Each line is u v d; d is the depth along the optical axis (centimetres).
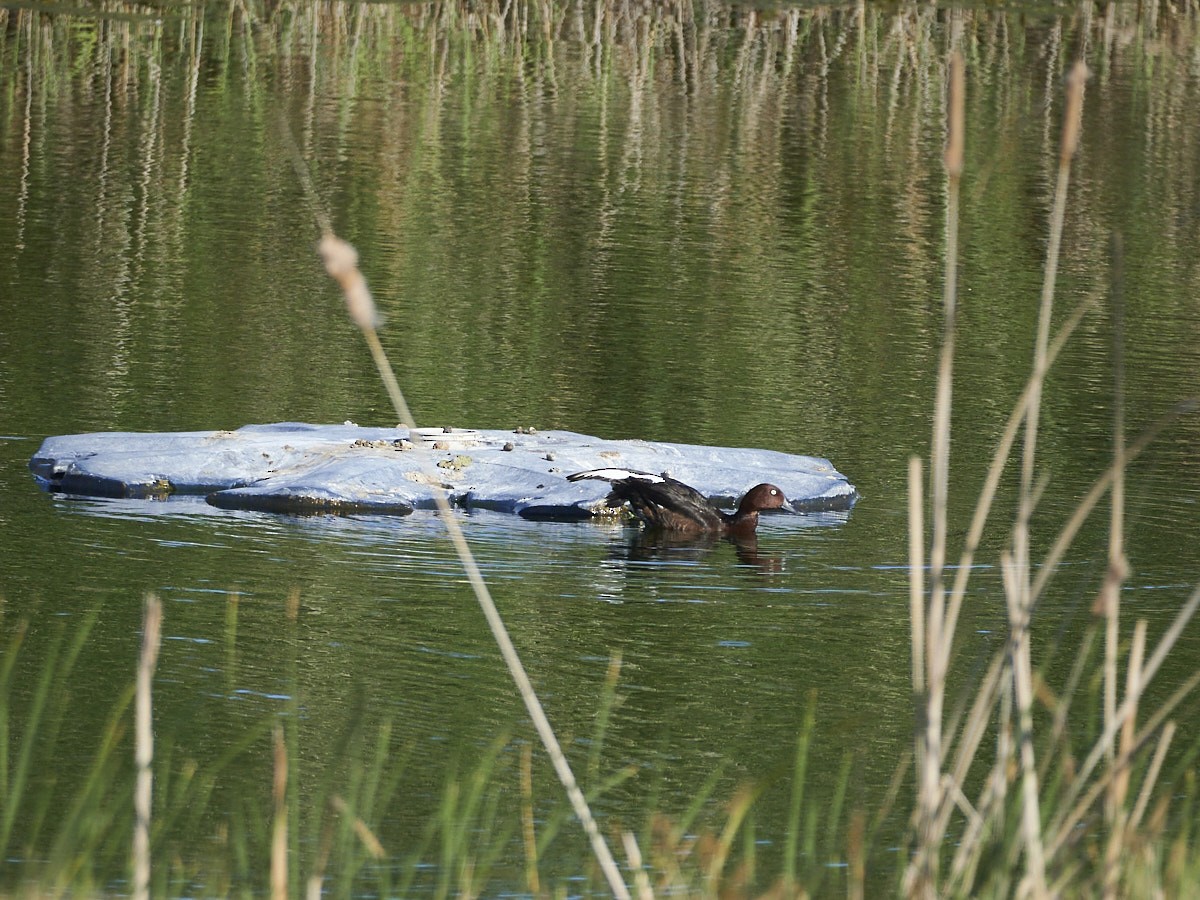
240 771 2736
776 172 10138
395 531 4391
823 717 3152
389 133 10725
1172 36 14450
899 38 14100
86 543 4119
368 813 2359
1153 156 10925
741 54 13538
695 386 5931
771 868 2409
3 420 5172
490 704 3147
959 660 3494
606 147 10612
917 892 1883
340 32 13675
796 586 4009
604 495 4616
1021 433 5441
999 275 8019
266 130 10612
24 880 2181
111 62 12306
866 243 8556
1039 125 11675
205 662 3294
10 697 3031
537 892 2222
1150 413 5728
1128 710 1969
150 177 9262
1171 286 7912
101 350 6041
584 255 8025
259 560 4056
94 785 2331
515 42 13525
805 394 5859
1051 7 15250
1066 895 2009
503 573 4044
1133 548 4309
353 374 5884
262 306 6831
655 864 2356
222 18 13850
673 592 3931
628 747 2967
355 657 3378
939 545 1892
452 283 7369
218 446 4853
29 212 8319
